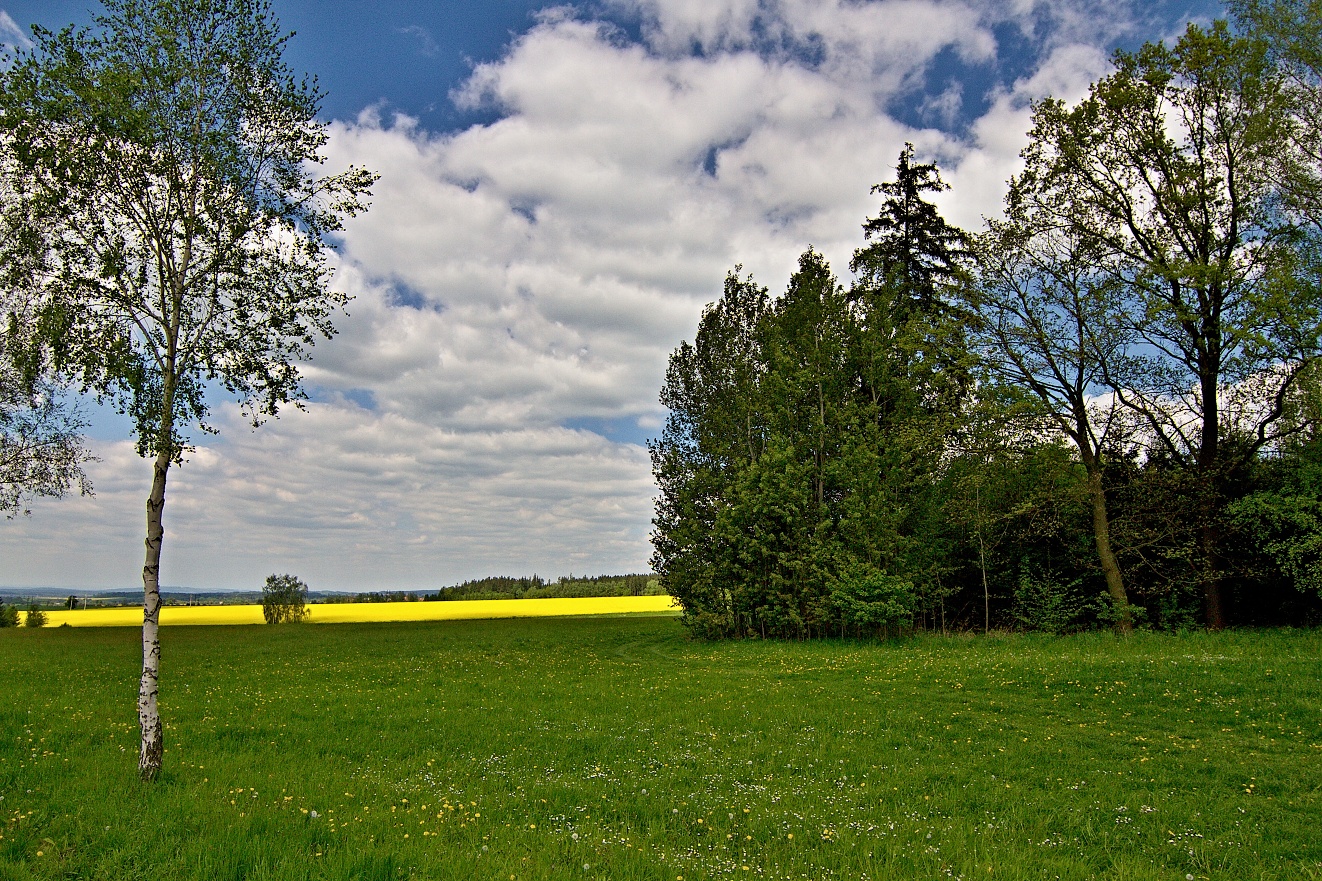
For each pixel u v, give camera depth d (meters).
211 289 14.64
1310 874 9.37
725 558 47.47
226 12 14.63
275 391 15.17
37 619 91.75
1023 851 10.27
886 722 19.19
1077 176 36.56
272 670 34.81
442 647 48.09
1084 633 37.09
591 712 21.69
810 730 18.52
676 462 51.78
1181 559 36.69
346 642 52.28
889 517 40.28
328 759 15.67
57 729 18.34
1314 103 29.11
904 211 44.03
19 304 14.91
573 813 12.16
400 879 8.48
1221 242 34.41
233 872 8.41
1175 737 16.70
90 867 8.64
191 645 50.12
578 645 49.22
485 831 10.80
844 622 41.84
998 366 36.00
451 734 18.52
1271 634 30.59
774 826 11.39
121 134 13.59
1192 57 32.91
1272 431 33.97
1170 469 36.06
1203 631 33.12
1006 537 43.50
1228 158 33.59
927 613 47.72
